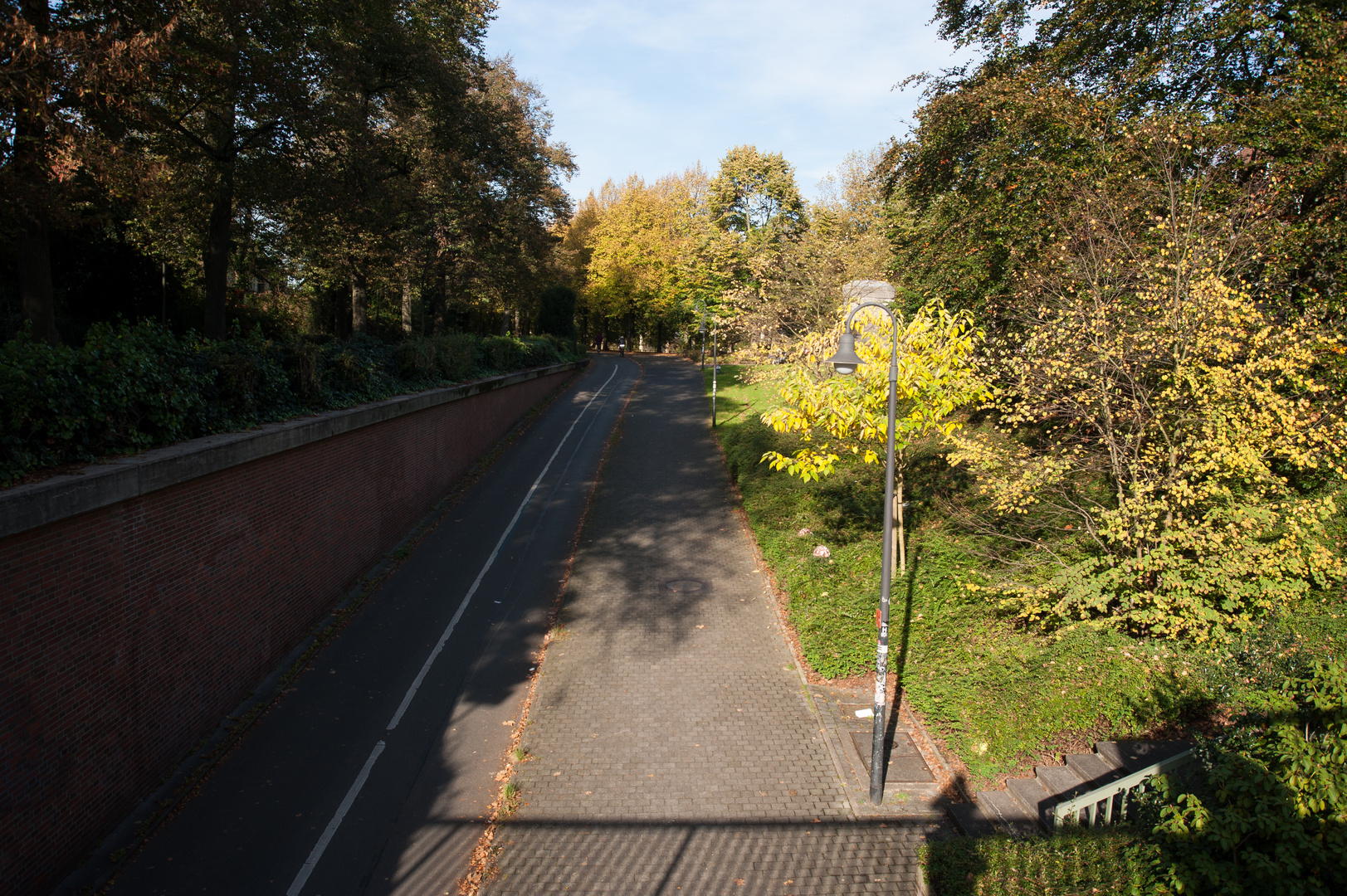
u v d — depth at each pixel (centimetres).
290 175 1847
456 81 2352
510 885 751
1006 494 1036
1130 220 1160
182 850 793
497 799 884
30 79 999
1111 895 564
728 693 1105
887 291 2266
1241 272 1029
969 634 1129
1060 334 995
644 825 834
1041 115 1430
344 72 1803
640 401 3644
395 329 3872
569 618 1353
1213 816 575
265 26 1630
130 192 1258
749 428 2661
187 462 932
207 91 1497
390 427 1673
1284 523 973
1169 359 948
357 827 834
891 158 1889
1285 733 609
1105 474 1213
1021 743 870
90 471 802
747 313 2698
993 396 1184
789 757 955
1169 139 1155
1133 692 870
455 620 1347
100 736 799
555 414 3269
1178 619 912
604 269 6038
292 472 1230
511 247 3416
